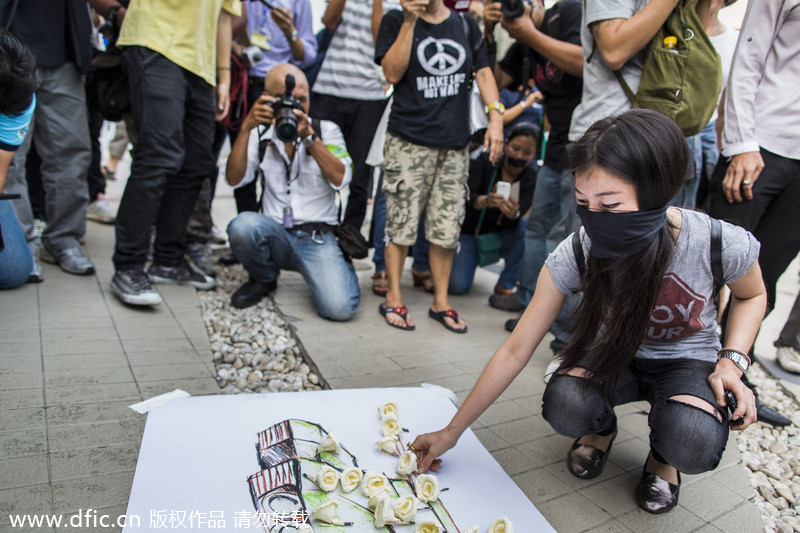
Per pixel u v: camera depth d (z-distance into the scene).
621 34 1.85
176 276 2.83
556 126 2.64
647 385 1.52
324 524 1.22
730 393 1.26
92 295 2.47
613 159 1.06
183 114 2.44
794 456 1.85
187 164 2.67
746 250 1.28
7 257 2.26
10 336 1.97
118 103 2.57
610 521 1.40
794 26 1.85
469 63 2.57
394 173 2.62
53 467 1.35
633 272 1.22
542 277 1.36
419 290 3.40
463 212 2.69
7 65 1.59
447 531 1.24
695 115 1.87
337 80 3.29
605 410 1.43
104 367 1.87
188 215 2.80
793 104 1.90
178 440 1.42
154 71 2.32
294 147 2.55
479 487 1.40
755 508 1.50
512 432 1.77
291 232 2.68
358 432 1.55
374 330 2.56
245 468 1.34
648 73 1.90
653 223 1.13
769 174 1.95
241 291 2.76
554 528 1.35
